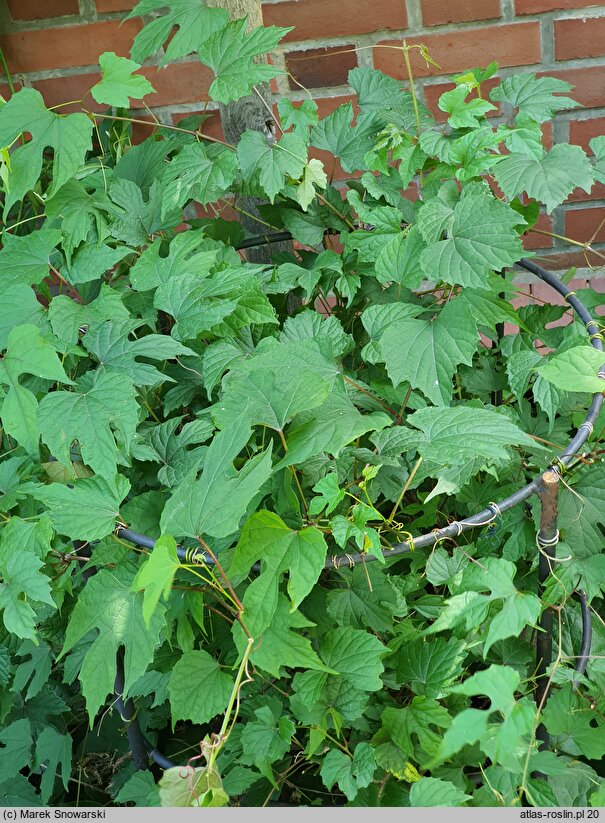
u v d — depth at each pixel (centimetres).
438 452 89
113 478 91
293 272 120
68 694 135
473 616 85
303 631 101
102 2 151
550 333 124
